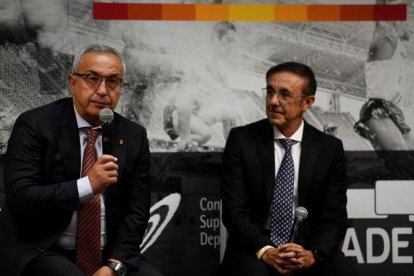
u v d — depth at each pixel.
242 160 3.14
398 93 3.55
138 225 2.72
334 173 3.16
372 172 3.56
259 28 3.51
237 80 3.52
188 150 3.51
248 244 2.93
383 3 3.53
